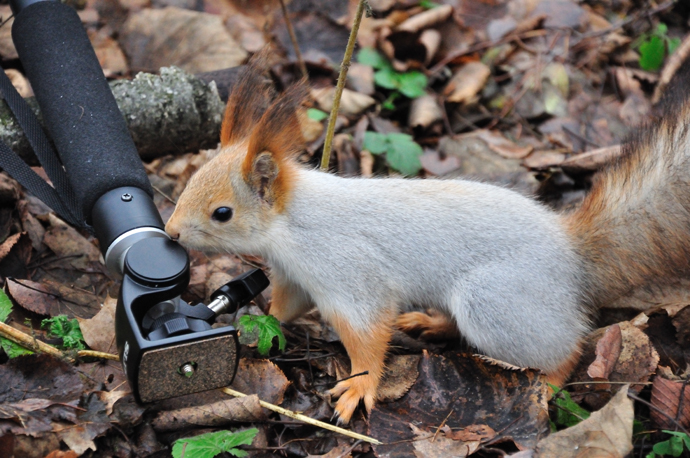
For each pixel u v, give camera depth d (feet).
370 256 2.61
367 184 2.68
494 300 2.60
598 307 2.72
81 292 2.75
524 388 2.54
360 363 2.60
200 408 2.49
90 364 2.55
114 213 2.48
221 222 2.59
